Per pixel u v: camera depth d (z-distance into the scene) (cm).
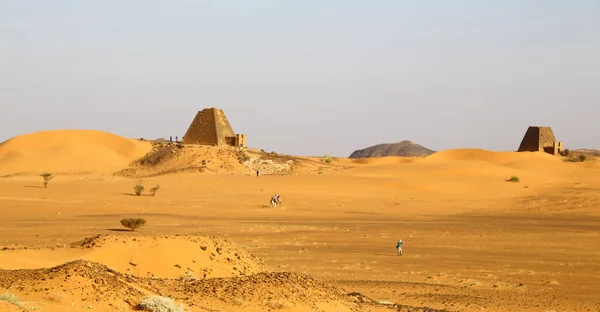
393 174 13425
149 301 1628
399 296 3023
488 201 10225
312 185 11025
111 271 1856
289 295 1973
